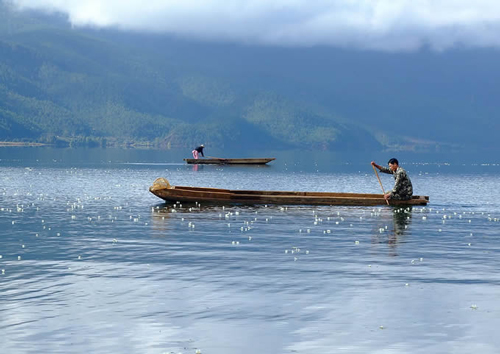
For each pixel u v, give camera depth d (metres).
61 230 24.33
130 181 57.81
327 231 24.34
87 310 13.11
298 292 14.55
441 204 36.16
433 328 11.95
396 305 13.47
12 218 28.00
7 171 76.25
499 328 11.93
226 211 31.28
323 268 17.20
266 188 56.03
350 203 33.91
